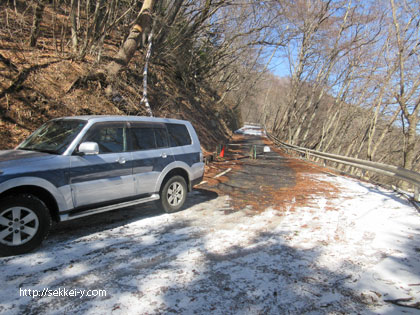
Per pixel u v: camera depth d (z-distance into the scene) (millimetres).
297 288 3051
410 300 2898
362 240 4473
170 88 20438
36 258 3502
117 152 4695
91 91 11195
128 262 3506
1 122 7746
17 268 3238
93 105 10797
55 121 4922
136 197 4988
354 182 10172
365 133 33688
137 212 5605
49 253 3652
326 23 31641
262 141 41844
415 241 4488
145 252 3807
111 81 11883
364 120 32438
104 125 4660
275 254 3877
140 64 16344
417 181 7109
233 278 3209
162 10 15672
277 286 3076
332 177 11336
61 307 2586
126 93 13289
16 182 3459
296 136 36938
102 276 3156
